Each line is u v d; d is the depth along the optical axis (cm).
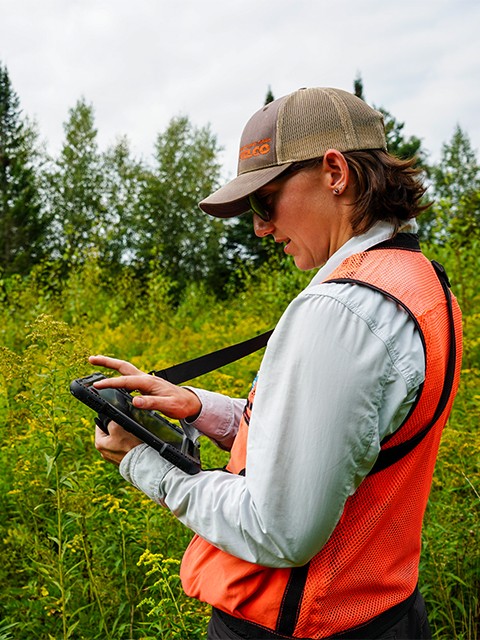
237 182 132
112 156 4716
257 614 120
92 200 4403
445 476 316
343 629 118
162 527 282
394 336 110
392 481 118
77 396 132
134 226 4022
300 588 116
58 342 235
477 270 691
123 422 131
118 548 274
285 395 111
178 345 777
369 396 108
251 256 3272
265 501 111
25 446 310
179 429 144
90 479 278
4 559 294
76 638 260
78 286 1145
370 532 117
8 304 1096
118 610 260
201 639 215
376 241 124
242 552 117
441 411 121
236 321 1014
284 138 127
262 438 113
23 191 4116
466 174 2409
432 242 751
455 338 125
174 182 4103
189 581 135
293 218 130
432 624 263
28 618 263
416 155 132
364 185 125
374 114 130
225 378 457
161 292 1191
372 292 113
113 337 845
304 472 108
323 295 113
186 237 3900
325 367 108
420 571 262
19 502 308
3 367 240
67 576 253
